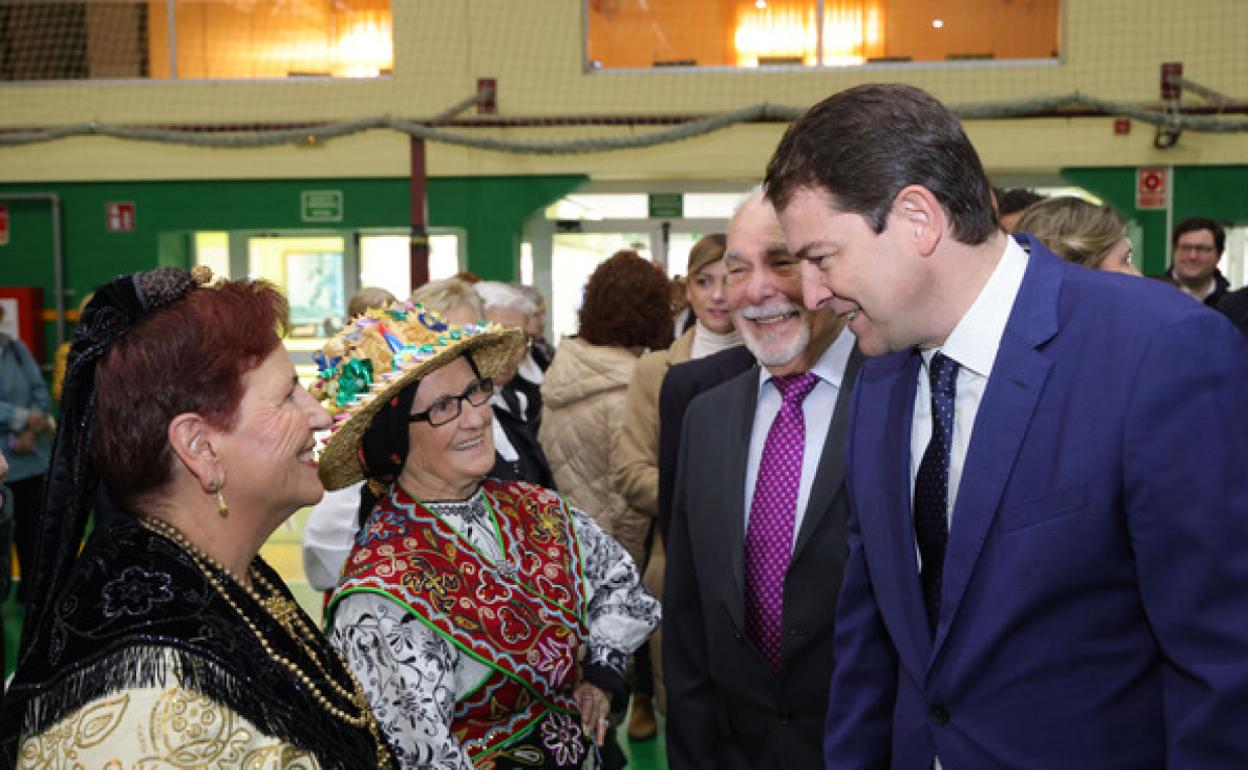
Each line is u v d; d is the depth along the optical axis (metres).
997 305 1.23
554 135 8.23
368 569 1.55
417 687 1.50
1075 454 1.16
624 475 2.86
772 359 1.80
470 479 1.67
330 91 8.44
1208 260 4.93
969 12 8.19
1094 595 1.18
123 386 1.05
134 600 0.98
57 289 8.59
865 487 1.43
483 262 8.38
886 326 1.25
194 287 1.12
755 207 1.80
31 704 0.95
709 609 1.84
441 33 8.29
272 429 1.10
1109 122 7.80
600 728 1.72
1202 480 1.08
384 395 1.52
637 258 3.34
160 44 8.78
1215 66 7.68
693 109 8.23
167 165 8.53
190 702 0.93
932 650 1.28
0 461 1.62
